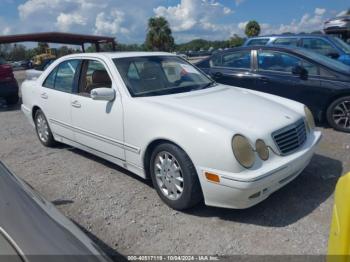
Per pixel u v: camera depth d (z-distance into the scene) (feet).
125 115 12.67
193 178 10.72
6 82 32.81
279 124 11.23
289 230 10.19
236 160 9.82
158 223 10.90
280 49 21.53
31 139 21.40
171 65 15.46
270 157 10.61
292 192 12.42
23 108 20.08
